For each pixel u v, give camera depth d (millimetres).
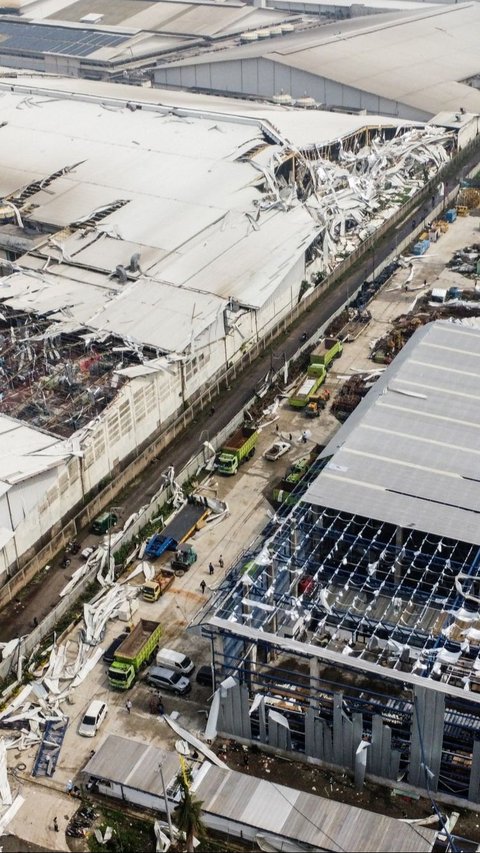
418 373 105938
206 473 105625
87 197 152500
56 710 77812
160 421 110438
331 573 80188
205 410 117250
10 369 112562
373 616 75688
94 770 70500
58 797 71000
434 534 81250
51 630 85625
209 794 68438
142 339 115188
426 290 145125
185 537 95375
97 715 76250
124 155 163875
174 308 121938
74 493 97188
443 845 66125
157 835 67250
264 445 110375
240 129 169375
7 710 78000
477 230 167625
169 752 72250
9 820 69312
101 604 87562
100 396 104188
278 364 126438
